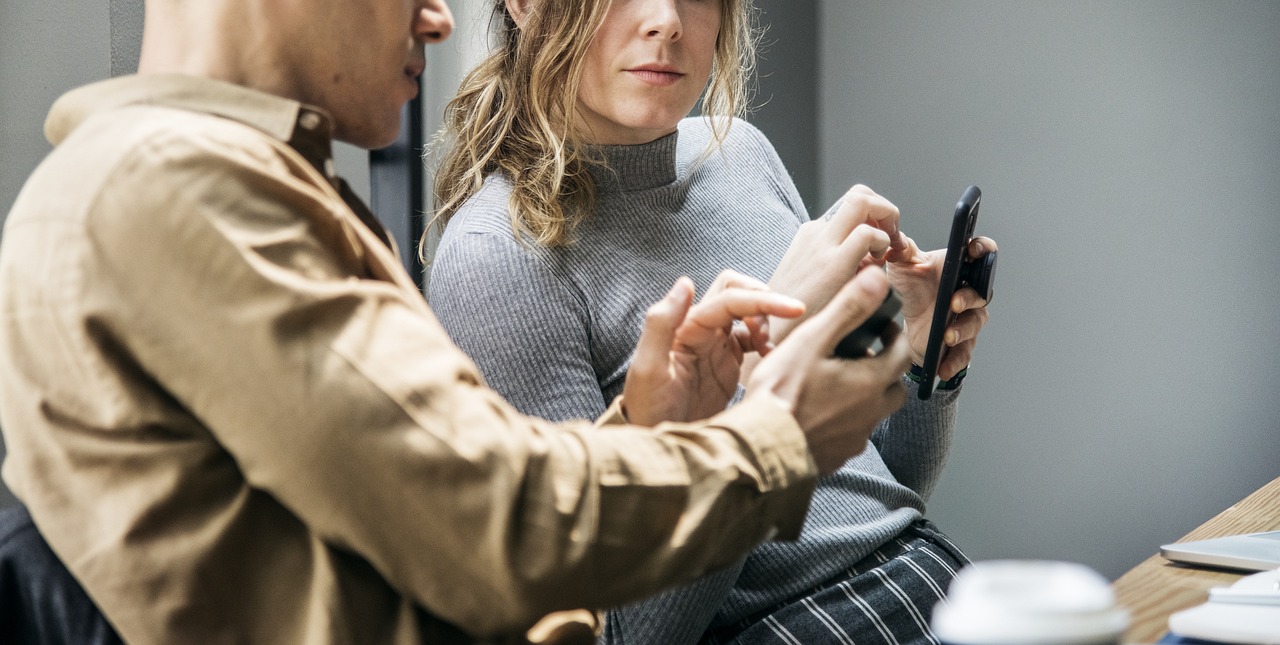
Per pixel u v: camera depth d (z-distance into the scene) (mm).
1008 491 3152
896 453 1639
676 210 1529
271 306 648
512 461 672
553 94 1439
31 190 690
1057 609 426
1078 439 3100
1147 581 1091
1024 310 3139
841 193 3322
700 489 717
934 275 1428
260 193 676
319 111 762
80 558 681
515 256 1362
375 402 653
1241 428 2971
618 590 706
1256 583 950
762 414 760
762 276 1566
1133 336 3051
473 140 1521
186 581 676
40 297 669
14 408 690
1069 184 3096
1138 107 3027
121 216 651
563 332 1353
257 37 777
